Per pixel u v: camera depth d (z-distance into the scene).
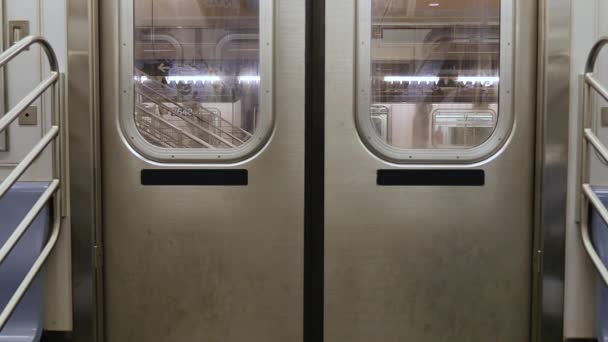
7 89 1.94
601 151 1.72
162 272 2.00
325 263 1.98
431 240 1.97
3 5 1.93
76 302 1.94
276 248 1.99
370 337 2.01
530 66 1.94
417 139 1.97
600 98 1.88
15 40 1.93
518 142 1.95
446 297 1.99
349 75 1.96
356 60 1.95
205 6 1.96
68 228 1.94
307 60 1.96
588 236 1.88
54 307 1.96
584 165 1.88
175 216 1.99
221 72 1.97
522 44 1.93
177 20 1.96
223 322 2.02
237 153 1.97
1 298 1.91
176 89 1.98
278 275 2.00
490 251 1.98
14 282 1.91
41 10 1.92
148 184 1.98
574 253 1.92
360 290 1.99
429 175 1.96
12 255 1.91
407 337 2.01
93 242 1.93
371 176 1.96
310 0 1.96
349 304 2.00
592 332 1.93
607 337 1.84
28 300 1.90
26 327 1.89
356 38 1.95
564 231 1.91
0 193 1.54
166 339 2.03
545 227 1.91
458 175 1.96
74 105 1.91
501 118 1.95
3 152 1.94
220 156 1.97
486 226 1.97
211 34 1.96
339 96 1.96
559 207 1.90
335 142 1.96
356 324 2.00
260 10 1.93
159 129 1.98
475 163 1.96
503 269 1.98
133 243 2.00
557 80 1.88
